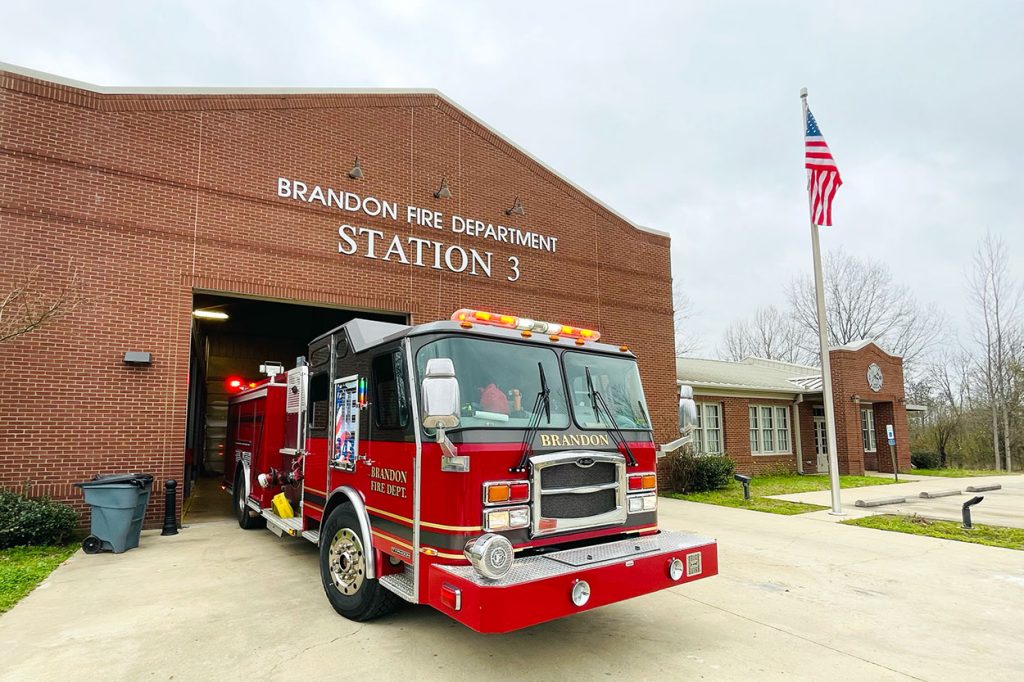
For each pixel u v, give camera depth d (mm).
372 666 4055
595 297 14609
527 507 4121
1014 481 18625
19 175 8430
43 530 7566
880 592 5992
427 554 4023
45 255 8508
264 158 10359
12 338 7559
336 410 5730
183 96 9734
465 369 4250
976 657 4379
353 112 11398
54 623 4883
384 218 11547
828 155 11562
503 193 13289
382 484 4645
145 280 9180
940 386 40094
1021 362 32125
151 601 5453
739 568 6938
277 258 10305
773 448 20172
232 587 5902
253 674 3928
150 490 8492
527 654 4301
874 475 20656
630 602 5613
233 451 10758
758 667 4141
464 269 12484
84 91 8992
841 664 4219
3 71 8461
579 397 4777
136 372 8992
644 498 4883
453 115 12711
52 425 8367
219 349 19922
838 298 41344
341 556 5133
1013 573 6750
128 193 9164
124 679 3852
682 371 19438
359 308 11164
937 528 9453
